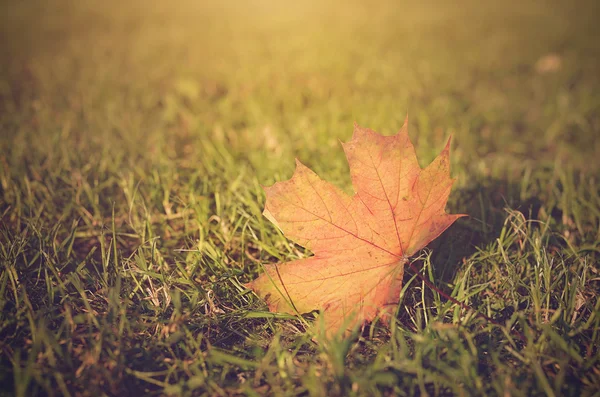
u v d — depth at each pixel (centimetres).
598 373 29
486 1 137
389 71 75
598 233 38
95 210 40
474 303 33
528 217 42
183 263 36
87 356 29
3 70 77
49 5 131
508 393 26
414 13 122
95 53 87
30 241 37
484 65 81
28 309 29
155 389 28
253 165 48
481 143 56
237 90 69
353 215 30
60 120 57
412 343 31
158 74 76
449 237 38
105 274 33
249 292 33
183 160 49
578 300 32
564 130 60
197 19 117
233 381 29
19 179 44
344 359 29
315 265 30
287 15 121
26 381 26
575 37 95
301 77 74
